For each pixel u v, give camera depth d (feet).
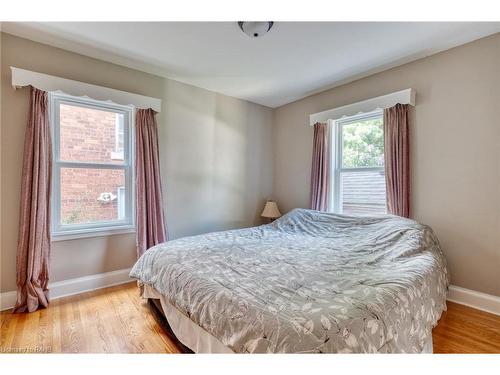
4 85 6.91
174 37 7.15
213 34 7.00
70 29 6.77
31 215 6.98
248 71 9.37
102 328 5.99
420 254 6.34
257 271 5.17
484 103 7.03
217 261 5.73
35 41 7.31
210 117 11.28
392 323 3.66
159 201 9.39
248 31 6.70
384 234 7.38
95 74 8.35
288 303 3.76
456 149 7.52
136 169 9.02
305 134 12.09
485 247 7.02
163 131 9.93
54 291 7.61
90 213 8.51
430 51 7.84
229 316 3.80
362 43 7.43
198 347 4.52
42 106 7.24
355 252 6.59
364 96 9.81
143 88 9.38
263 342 3.22
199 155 10.97
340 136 10.78
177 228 10.37
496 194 6.85
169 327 5.85
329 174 10.76
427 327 4.60
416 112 8.33
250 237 8.34
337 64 8.75
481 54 7.07
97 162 8.65
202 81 10.30
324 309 3.53
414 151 8.38
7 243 6.99
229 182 11.98
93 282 8.29
